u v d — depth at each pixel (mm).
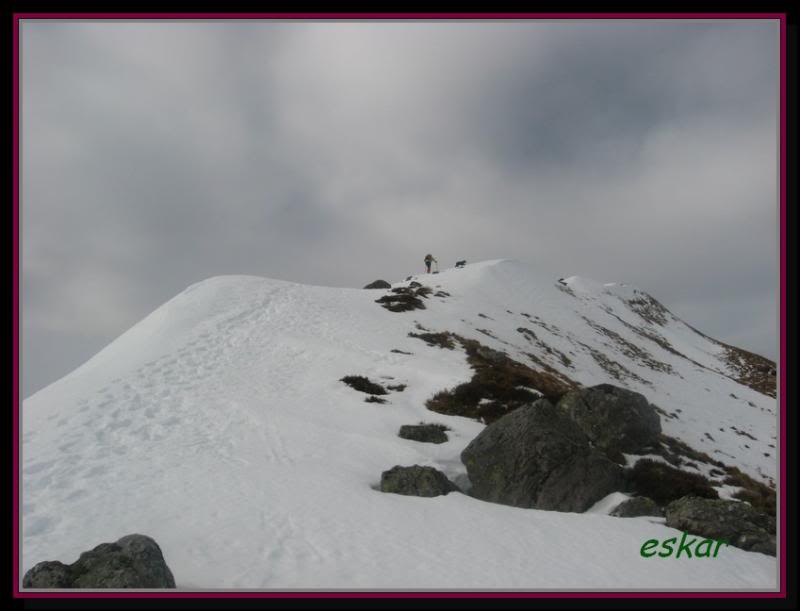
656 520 13883
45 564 8555
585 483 15664
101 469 15703
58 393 26078
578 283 119625
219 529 11453
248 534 11203
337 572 9500
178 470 15586
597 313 84375
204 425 20547
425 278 71562
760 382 86250
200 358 30344
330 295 50094
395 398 25516
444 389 26594
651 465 21141
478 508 13633
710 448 36438
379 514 12609
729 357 103625
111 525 11734
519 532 11953
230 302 42719
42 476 14961
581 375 46406
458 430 21594
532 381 29203
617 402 23359
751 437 44406
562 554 10719
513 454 16609
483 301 59969
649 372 61000
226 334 35219
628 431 22844
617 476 16500
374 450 18359
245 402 23141
